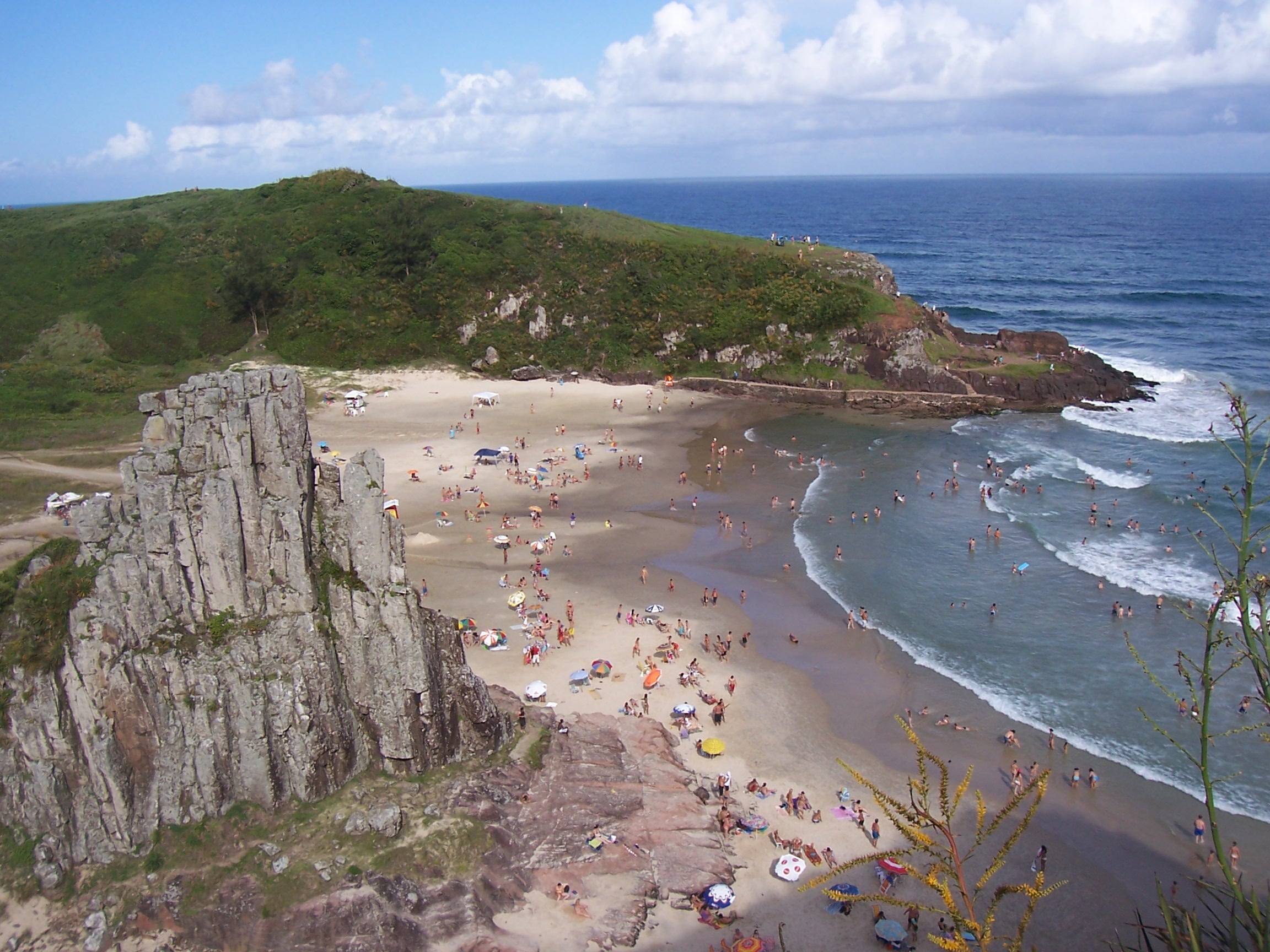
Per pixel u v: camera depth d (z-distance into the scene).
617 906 34.78
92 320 121.25
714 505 79.19
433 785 37.41
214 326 124.06
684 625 57.16
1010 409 107.62
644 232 139.88
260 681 34.91
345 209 144.38
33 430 84.50
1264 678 10.09
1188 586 61.03
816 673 52.47
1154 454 89.19
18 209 162.75
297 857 33.66
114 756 33.28
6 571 35.88
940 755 45.03
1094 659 52.94
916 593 61.84
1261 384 112.62
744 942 32.75
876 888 36.69
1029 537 70.62
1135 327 150.00
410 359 123.56
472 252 132.75
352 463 37.38
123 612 33.84
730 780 42.84
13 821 33.34
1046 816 40.53
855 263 131.12
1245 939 31.81
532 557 68.25
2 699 33.00
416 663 37.03
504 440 96.25
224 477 35.12
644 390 116.94
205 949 31.94
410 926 32.56
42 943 31.77
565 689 50.31
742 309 122.06
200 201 158.12
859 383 114.06
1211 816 10.52
